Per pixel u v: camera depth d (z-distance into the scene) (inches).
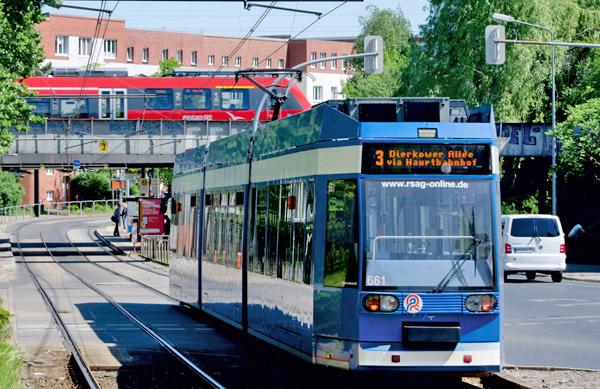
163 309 1392.7
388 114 697.0
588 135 2239.2
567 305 1371.8
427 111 697.6
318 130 730.2
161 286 1867.6
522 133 2738.7
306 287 732.7
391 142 679.7
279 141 834.2
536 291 1620.3
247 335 936.9
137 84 3026.6
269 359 885.2
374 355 662.5
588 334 1055.6
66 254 2930.6
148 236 2748.5
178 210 1363.2
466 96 2802.7
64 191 5989.2
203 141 3016.7
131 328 1145.4
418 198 675.4
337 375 766.5
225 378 779.4
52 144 2967.5
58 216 5201.8
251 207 919.0
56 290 1752.0
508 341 999.0
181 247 1318.9
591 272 2085.4
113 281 1995.6
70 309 1389.0
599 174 2527.1
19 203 5073.8
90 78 3026.6
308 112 760.3
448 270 667.4
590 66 2906.0
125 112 3016.7
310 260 725.3
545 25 2765.7
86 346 979.9
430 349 661.9
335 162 700.7
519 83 2751.0
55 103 2989.7
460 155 680.4
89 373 780.6
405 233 672.4
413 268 667.4
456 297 664.4
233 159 1016.9
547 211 2982.3
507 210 2977.4
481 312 665.6
